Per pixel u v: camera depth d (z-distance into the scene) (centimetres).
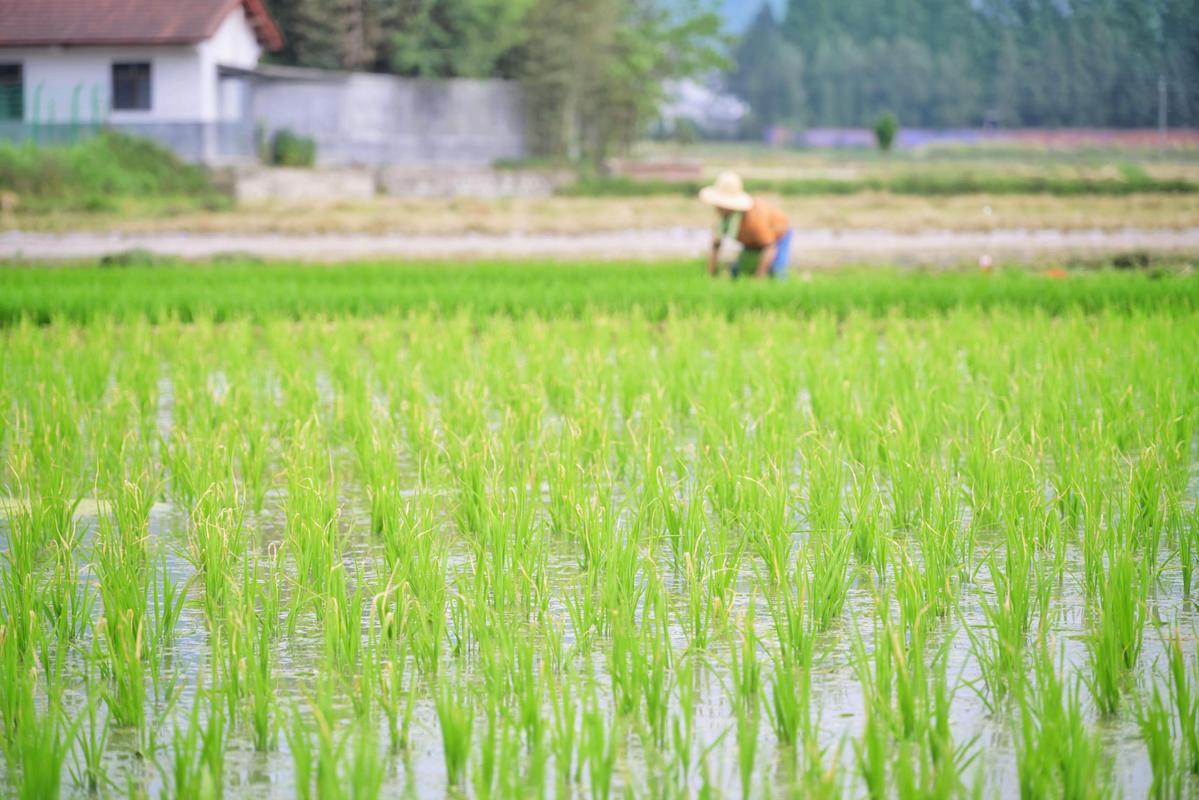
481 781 807
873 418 1752
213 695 915
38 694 1014
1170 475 1505
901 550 1211
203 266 4131
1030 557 1206
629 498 1529
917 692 899
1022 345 2369
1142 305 3123
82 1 8062
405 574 1136
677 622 1158
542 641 1109
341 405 1900
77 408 1853
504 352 2392
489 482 1484
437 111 9881
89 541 1413
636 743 913
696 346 2442
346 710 977
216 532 1231
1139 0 19975
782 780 859
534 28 10125
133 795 831
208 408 1886
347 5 10012
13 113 7994
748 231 3434
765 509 1316
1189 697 934
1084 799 779
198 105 7969
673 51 11138
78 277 3741
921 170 11669
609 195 8431
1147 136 17425
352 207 7119
